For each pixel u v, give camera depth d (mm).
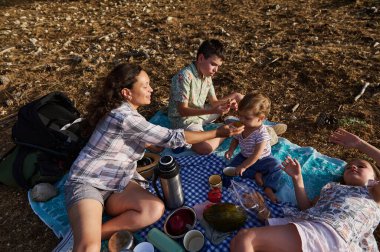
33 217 3664
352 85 5199
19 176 3848
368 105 4832
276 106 5062
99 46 7188
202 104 4371
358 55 5891
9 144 4715
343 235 2680
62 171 4000
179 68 6172
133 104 3215
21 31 8172
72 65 6523
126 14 9039
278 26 7438
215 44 3824
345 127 4516
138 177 3475
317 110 4902
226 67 6055
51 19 8938
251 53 6414
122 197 3191
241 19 8023
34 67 6492
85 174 3154
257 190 3633
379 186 2914
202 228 3178
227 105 3877
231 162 3928
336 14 7625
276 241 2695
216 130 3418
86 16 9086
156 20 8391
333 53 6047
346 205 2859
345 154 4168
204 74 3994
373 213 2865
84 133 3281
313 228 2703
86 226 2828
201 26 7875
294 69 5734
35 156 3857
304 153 4094
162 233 3016
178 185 3234
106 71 6316
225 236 3066
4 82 5988
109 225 3096
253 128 3668
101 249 3094
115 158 3219
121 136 3113
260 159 3740
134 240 3104
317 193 3615
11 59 6836
